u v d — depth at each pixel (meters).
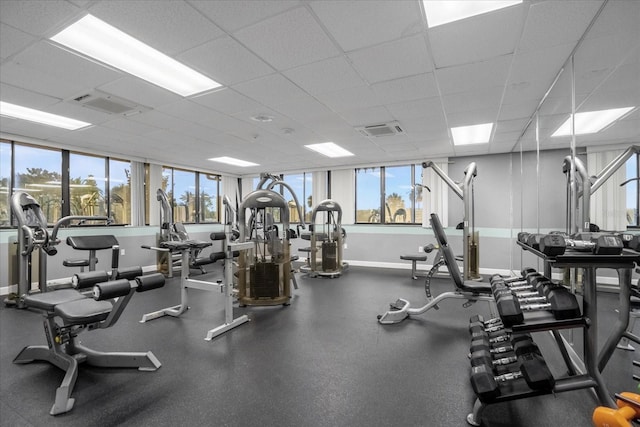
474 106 3.48
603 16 1.89
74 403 1.87
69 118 3.83
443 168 6.33
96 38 2.13
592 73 2.46
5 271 4.54
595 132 2.41
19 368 2.32
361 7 1.83
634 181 1.95
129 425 1.69
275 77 2.74
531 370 1.58
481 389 1.59
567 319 1.63
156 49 2.26
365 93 3.11
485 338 2.15
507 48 2.28
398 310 3.44
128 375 2.21
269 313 3.66
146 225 6.40
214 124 4.12
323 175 7.72
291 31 2.06
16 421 1.73
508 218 5.88
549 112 3.39
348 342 2.79
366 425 1.68
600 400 1.59
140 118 3.84
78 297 2.25
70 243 4.00
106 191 5.87
